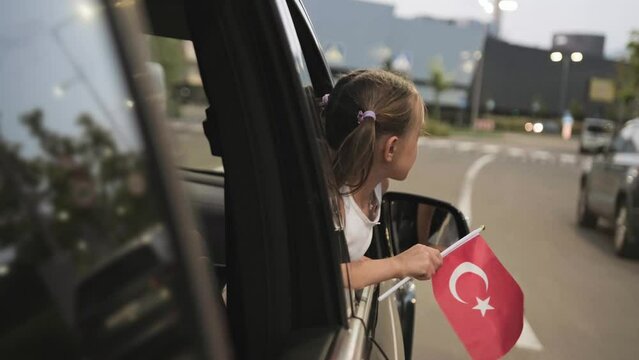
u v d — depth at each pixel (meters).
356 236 1.73
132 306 0.64
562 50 97.75
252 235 1.44
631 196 8.09
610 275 7.32
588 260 8.05
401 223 2.37
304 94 1.41
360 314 1.64
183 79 3.75
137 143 0.66
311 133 1.40
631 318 5.72
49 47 0.64
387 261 1.68
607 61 98.88
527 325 5.36
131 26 0.69
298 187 1.42
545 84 98.19
